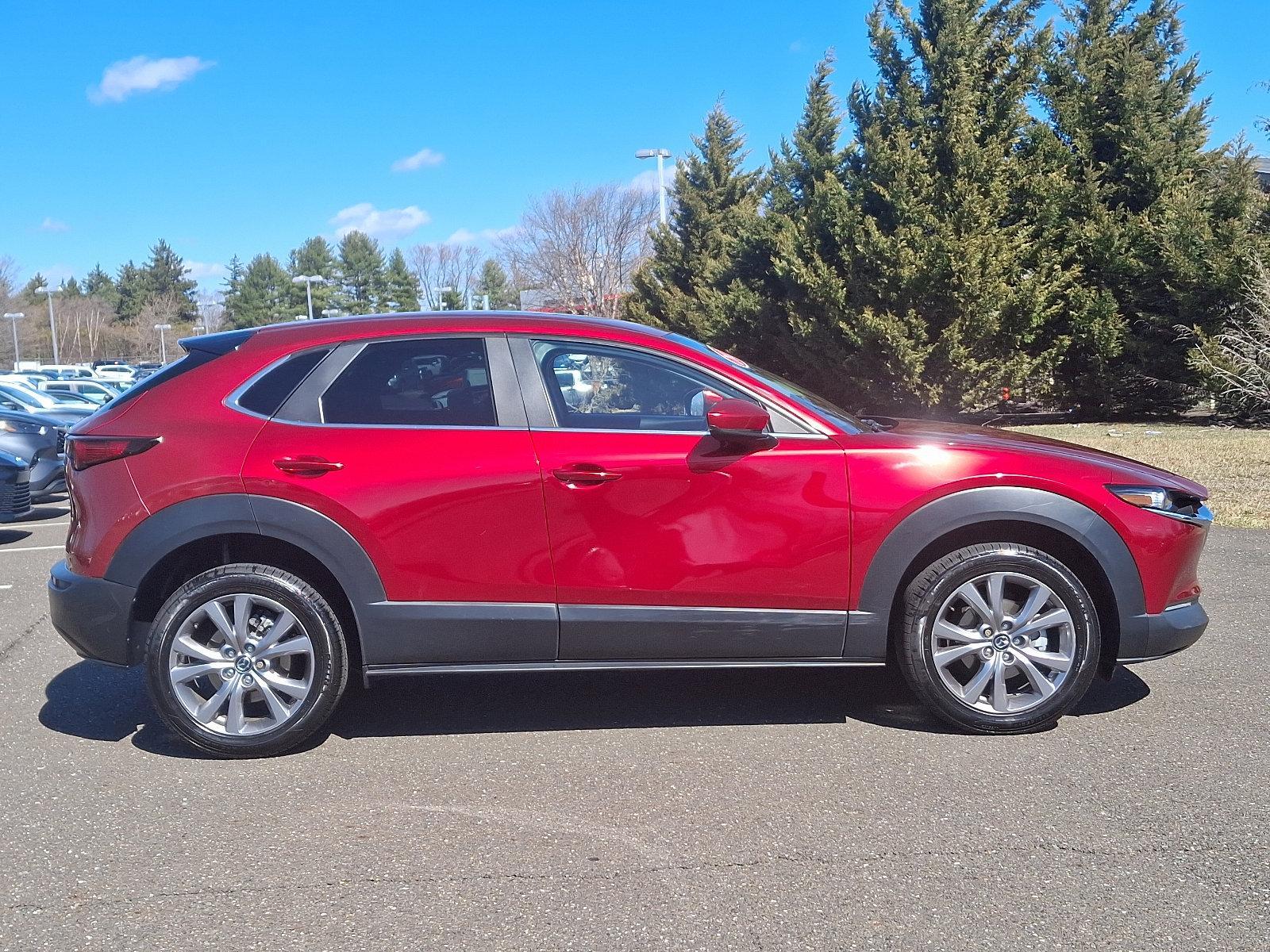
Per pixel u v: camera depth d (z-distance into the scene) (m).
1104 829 3.34
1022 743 4.09
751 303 24.66
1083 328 18.47
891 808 3.52
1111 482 4.09
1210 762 3.85
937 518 4.04
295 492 3.98
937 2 19.20
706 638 4.09
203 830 3.48
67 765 4.07
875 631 4.10
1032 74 19.00
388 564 4.00
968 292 18.03
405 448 4.03
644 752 4.09
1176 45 21.34
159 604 4.27
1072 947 2.69
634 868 3.15
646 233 38.47
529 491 4.00
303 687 4.07
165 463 4.04
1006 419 20.70
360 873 3.16
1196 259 16.88
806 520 4.04
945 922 2.82
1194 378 17.55
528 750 4.14
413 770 3.96
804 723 4.39
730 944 2.73
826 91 26.45
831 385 21.22
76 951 2.76
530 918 2.88
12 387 17.55
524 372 4.16
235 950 2.75
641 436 4.07
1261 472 10.85
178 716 4.04
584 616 4.04
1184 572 4.18
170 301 114.06
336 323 4.31
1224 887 2.97
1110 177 19.52
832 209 20.39
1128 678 4.87
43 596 7.25
